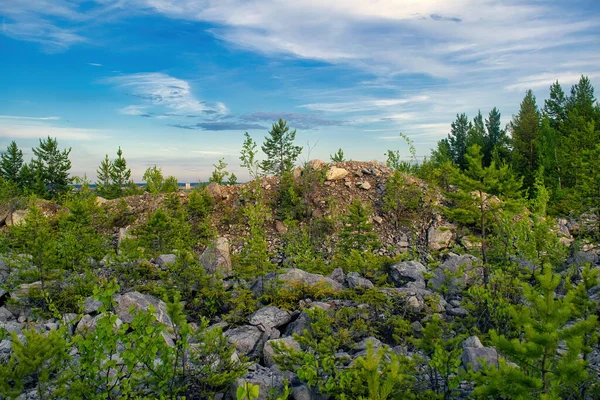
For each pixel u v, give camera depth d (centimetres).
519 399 531
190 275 1292
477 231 2322
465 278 1342
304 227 2700
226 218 2805
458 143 8888
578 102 7381
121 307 1107
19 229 1716
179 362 825
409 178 3072
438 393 714
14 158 6012
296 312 1176
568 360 554
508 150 7069
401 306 1194
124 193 4975
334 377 771
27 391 738
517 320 591
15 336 618
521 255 1506
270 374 867
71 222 2189
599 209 2073
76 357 841
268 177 3266
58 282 1331
